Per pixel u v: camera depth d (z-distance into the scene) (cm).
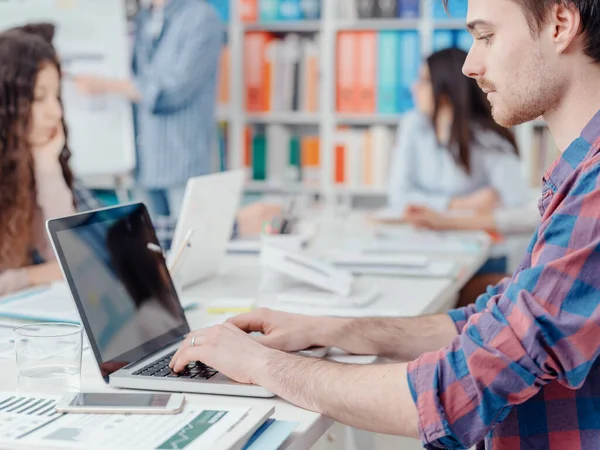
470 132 320
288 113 411
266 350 109
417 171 332
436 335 129
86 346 133
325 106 406
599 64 96
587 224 89
